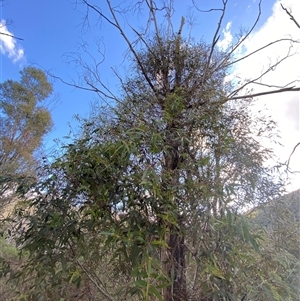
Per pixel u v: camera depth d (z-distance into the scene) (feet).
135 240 2.12
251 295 2.28
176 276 2.52
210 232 2.38
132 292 2.13
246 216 2.52
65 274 2.28
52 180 2.49
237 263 2.38
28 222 2.57
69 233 2.39
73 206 2.48
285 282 2.48
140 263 2.09
